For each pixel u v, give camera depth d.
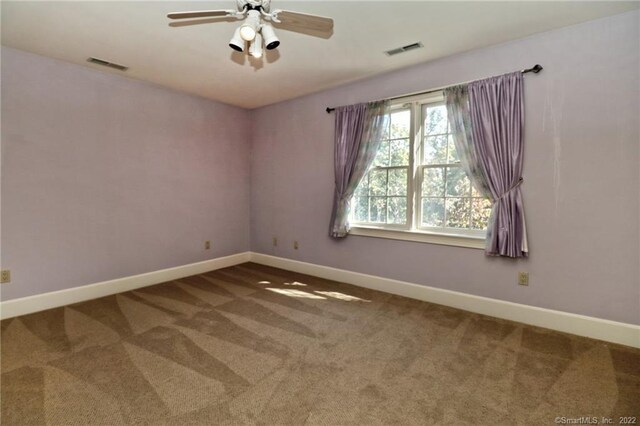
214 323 2.78
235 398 1.80
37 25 2.47
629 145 2.32
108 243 3.53
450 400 1.79
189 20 2.40
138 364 2.14
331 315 2.96
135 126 3.70
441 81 3.12
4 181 2.85
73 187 3.26
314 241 4.30
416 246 3.38
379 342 2.45
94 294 3.41
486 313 2.96
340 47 2.85
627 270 2.36
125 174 3.64
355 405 1.75
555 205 2.60
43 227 3.08
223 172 4.68
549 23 2.46
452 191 3.20
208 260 4.54
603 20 2.38
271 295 3.50
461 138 2.98
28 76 2.95
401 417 1.66
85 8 2.24
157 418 1.65
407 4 2.20
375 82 3.59
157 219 3.95
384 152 3.65
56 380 1.95
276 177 4.70
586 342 2.42
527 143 2.70
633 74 2.29
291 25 2.15
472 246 3.01
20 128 2.92
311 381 1.96
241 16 2.04
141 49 2.90
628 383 1.93
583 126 2.47
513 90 2.70
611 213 2.40
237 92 4.16
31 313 2.99
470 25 2.48
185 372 2.05
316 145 4.20
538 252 2.69
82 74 3.28
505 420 1.64
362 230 3.78
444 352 2.30
